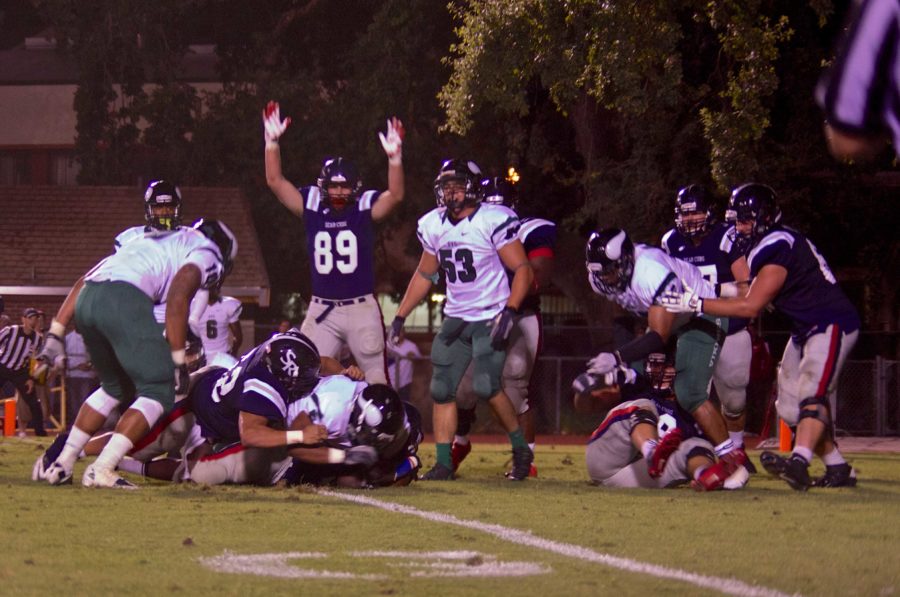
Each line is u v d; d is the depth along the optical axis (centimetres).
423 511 2344
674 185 7675
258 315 10044
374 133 8788
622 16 6016
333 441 2780
